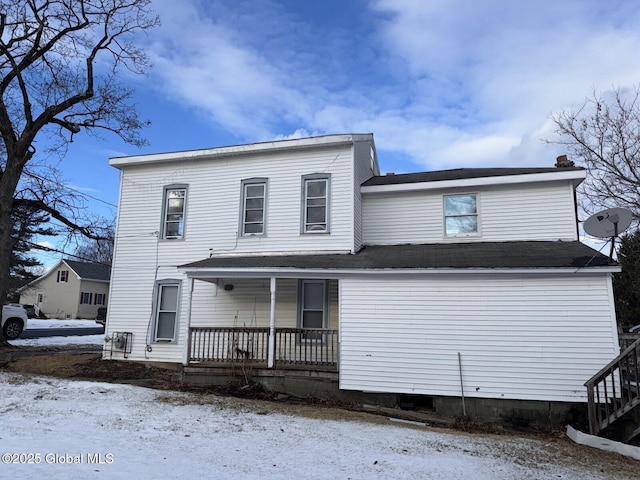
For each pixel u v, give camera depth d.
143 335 12.45
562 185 11.51
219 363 10.41
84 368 11.41
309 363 10.34
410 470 5.18
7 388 8.17
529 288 8.90
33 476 4.13
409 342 9.35
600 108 13.80
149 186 13.38
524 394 8.59
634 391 7.74
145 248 13.02
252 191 12.61
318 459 5.38
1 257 14.02
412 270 9.34
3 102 14.30
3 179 14.20
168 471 4.58
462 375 8.95
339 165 11.98
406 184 12.32
